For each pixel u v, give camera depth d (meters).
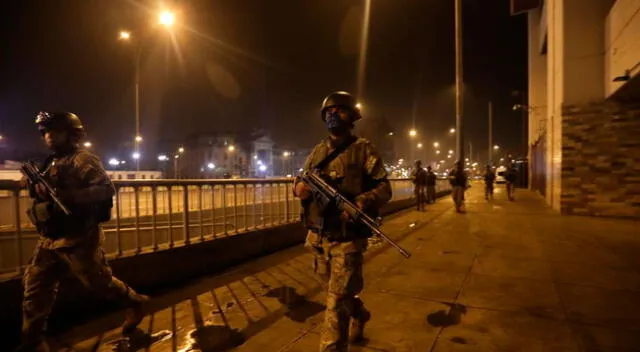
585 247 7.17
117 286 3.33
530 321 3.79
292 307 4.27
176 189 6.79
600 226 9.63
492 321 3.80
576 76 11.83
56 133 3.03
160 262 4.97
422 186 14.40
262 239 6.89
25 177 3.25
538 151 23.50
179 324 3.81
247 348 3.31
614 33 10.16
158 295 4.68
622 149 11.27
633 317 3.86
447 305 4.25
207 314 4.07
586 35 11.66
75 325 3.78
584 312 4.00
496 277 5.30
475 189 32.03
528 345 3.29
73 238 2.95
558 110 12.61
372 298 4.50
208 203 7.16
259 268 5.97
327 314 2.54
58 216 2.92
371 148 2.79
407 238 8.39
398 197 15.04
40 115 3.03
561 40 12.12
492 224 10.29
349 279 2.54
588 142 11.70
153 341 3.44
